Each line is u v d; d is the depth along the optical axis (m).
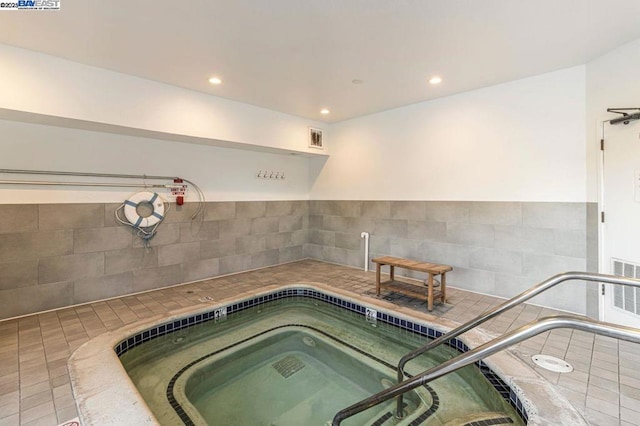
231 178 4.93
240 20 2.34
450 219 4.16
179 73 3.33
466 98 3.96
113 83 3.27
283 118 4.91
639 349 2.39
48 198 3.31
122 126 3.35
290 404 2.32
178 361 2.79
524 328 1.14
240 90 3.87
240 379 2.63
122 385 1.94
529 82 3.46
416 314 3.18
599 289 2.98
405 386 1.51
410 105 4.52
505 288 3.70
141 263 3.99
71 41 2.64
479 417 1.94
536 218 3.46
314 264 5.64
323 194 5.84
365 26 2.43
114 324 2.96
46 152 3.29
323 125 5.57
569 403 1.76
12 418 1.68
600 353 2.33
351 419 2.13
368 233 5.14
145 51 2.83
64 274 3.41
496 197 3.75
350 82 3.62
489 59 3.02
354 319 3.67
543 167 3.40
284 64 3.12
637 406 1.73
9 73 2.71
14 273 3.12
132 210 3.83
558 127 3.29
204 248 4.61
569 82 3.21
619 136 2.75
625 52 2.70
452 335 1.95
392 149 4.77
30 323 2.98
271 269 5.26
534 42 2.69
